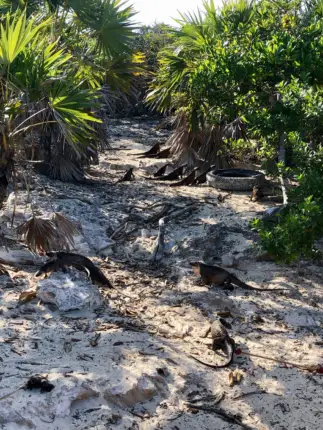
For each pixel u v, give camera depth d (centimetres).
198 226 1080
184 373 610
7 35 770
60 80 845
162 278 884
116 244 1020
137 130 2442
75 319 713
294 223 785
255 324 744
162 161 1769
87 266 817
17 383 543
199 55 1277
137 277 883
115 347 645
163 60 1355
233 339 693
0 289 778
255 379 616
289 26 1098
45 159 1395
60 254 812
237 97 984
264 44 1002
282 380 617
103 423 513
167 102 1460
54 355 616
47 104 880
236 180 1388
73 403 528
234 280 840
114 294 806
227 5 1309
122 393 550
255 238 995
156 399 566
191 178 1462
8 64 779
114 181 1494
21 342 639
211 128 1513
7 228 1000
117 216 1144
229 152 1452
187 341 684
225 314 756
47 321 701
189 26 1318
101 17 1201
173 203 1255
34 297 753
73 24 1224
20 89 807
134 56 1409
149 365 609
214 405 566
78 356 616
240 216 1136
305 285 862
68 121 830
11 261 877
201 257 952
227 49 1032
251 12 1281
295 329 736
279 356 666
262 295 827
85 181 1432
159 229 984
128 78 1395
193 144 1561
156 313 755
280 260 816
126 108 2767
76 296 745
